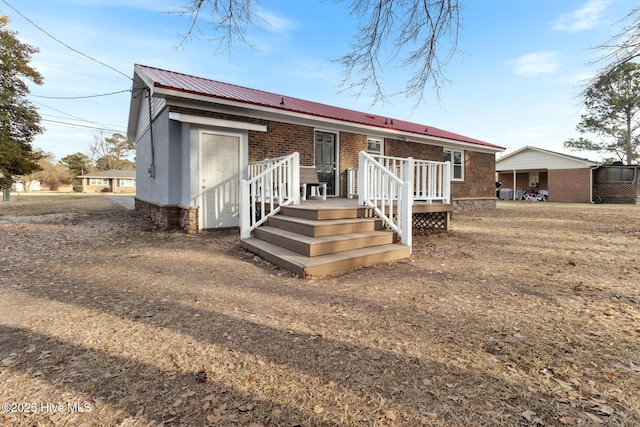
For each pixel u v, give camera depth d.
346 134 10.54
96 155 57.84
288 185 6.58
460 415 1.67
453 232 7.76
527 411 1.71
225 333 2.61
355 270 4.56
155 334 2.58
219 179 7.80
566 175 22.64
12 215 10.84
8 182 19.16
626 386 1.92
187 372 2.06
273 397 1.82
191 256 5.31
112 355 2.26
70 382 1.94
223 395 1.84
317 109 11.43
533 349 2.37
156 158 9.09
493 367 2.13
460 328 2.72
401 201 5.43
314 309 3.14
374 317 2.95
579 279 4.16
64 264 4.76
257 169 7.80
